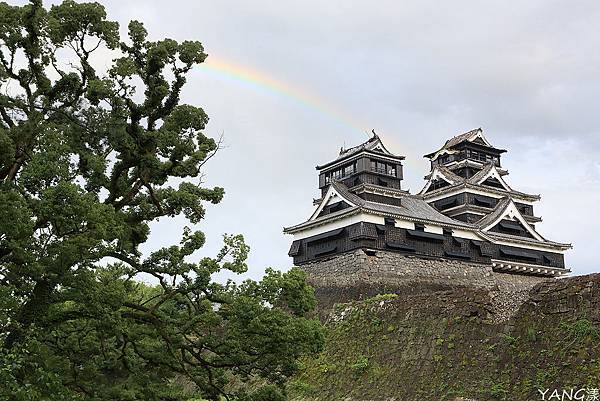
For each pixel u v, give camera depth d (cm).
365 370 3212
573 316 2472
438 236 5206
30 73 1684
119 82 1639
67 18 1611
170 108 1745
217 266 1702
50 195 1341
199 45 1717
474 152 6481
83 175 1705
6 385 1198
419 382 2880
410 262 4988
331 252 5034
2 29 1587
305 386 2533
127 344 1781
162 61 1670
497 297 2905
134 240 1755
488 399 2502
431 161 6750
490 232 5597
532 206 6319
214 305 1858
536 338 2545
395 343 3222
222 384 1758
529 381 2422
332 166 5600
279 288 1712
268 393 1727
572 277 2591
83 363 1639
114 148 1664
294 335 1612
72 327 1720
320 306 4650
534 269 5734
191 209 1738
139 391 1583
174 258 1684
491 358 2678
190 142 1709
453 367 2811
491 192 6019
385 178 5391
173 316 1767
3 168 1552
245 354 1683
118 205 1716
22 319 1427
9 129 1593
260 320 1606
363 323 3531
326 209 5341
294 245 5416
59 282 1419
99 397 1517
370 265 4753
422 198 6112
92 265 1536
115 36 1675
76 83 1702
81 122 1683
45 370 1378
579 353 2336
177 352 1748
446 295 3158
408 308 3316
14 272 1365
